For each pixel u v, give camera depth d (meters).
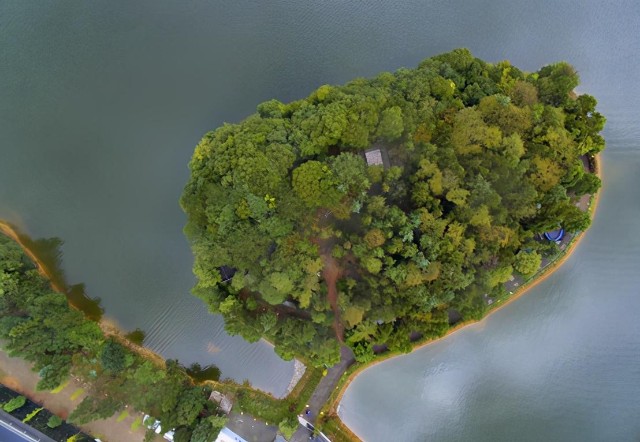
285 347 58.53
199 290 59.56
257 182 54.75
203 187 56.94
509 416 62.50
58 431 60.62
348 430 62.62
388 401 63.06
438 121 56.91
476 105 58.41
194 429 58.44
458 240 53.66
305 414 62.53
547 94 60.53
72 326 62.06
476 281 55.38
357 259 57.09
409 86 58.31
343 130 55.31
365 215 54.81
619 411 62.03
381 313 54.47
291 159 55.91
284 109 61.25
